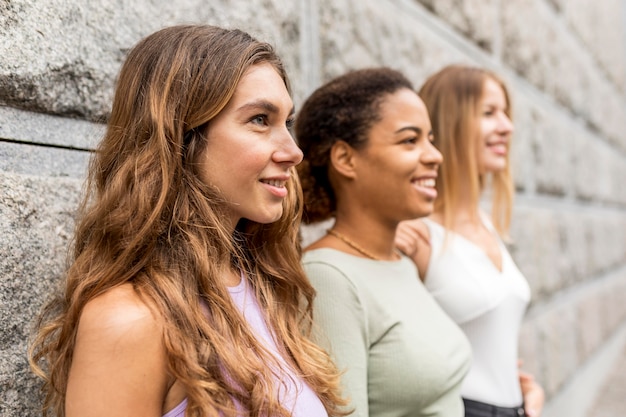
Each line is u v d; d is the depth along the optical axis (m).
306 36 1.89
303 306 1.19
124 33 1.26
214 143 0.89
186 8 1.43
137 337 0.77
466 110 1.85
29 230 1.04
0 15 1.00
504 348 1.72
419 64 2.54
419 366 1.21
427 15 2.70
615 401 4.87
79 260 0.88
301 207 1.12
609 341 5.97
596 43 6.30
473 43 3.18
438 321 1.34
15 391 1.00
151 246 0.84
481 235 1.83
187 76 0.87
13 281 1.00
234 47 0.90
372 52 2.22
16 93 1.04
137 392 0.77
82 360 0.78
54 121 1.13
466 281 1.70
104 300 0.79
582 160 5.41
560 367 4.09
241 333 0.88
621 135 7.66
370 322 1.22
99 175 0.92
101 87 1.21
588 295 5.13
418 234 1.74
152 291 0.81
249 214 0.92
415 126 1.32
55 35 1.11
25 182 1.04
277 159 0.92
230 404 0.82
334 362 1.16
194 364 0.79
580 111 5.49
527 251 3.59
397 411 1.22
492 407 1.68
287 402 0.91
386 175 1.31
